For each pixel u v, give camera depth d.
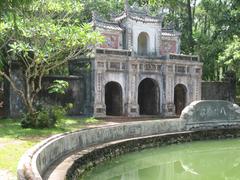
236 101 43.31
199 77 37.16
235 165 21.17
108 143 20.89
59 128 22.53
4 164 12.85
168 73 34.94
